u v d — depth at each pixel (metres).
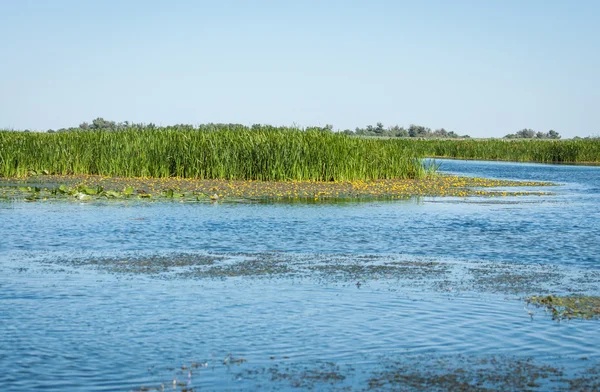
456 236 17.05
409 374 7.30
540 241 16.31
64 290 10.85
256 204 24.17
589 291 11.09
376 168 36.19
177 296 10.52
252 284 11.41
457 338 8.52
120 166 35.84
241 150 34.38
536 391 6.87
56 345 8.12
